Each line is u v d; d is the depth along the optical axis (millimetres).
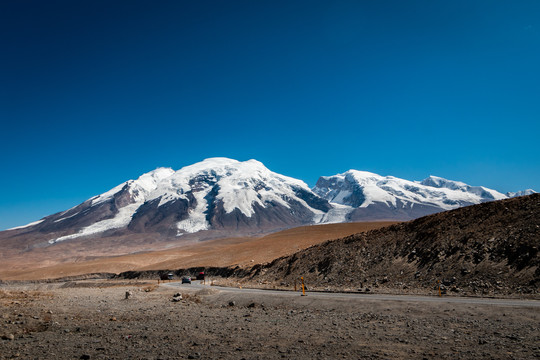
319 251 64625
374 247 54438
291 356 13125
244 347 14828
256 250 130875
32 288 130375
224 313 28062
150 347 14984
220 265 122938
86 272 190250
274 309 31000
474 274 34812
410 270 42938
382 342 15305
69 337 17516
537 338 14938
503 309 21891
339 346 14719
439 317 21812
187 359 12836
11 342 16234
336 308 28875
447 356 12609
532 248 32594
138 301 38750
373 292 38000
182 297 43375
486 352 12930
